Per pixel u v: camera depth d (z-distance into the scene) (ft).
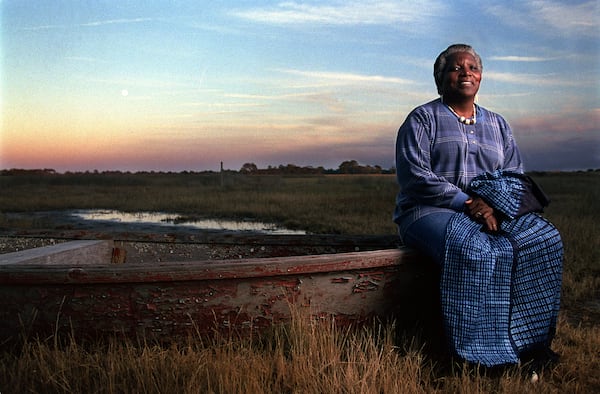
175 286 11.23
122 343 11.39
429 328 12.94
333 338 11.29
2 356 11.23
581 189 68.80
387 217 47.24
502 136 13.78
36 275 11.07
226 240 18.04
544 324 11.60
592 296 19.79
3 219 50.90
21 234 18.95
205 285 11.29
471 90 13.10
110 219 55.31
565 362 12.27
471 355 11.20
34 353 10.59
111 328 11.34
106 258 18.22
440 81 13.47
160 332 11.40
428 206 12.73
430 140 13.03
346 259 11.63
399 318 12.57
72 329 11.33
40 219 53.83
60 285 11.18
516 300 11.63
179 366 10.39
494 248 11.35
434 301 12.95
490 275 11.24
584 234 31.01
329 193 79.66
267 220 51.24
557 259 11.66
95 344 11.37
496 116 13.85
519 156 14.02
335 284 11.80
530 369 11.54
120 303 11.26
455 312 11.34
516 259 11.46
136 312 11.30
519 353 11.59
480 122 13.33
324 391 9.89
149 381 9.89
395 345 12.11
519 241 11.51
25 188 105.91
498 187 12.09
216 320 11.41
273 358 10.85
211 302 11.35
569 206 47.39
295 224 46.80
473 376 11.05
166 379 9.99
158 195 83.35
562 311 17.80
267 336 11.60
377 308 12.26
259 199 70.38
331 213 52.21
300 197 71.97
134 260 18.42
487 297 11.33
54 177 127.24
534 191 12.56
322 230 41.47
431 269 12.75
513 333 11.57
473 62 13.12
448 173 12.96
